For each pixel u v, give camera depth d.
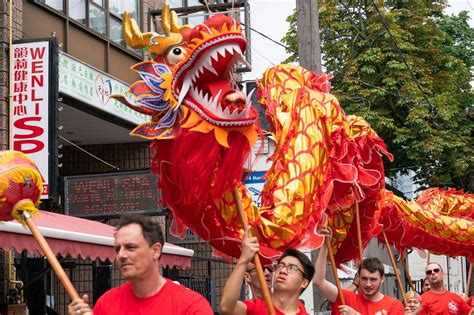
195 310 4.54
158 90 5.60
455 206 11.45
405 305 8.45
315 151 6.34
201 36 5.24
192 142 5.33
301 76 6.95
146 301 4.59
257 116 5.43
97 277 13.50
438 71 25.38
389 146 24.19
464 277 34.03
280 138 6.45
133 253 4.51
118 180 12.66
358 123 7.89
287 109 6.57
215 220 5.77
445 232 10.30
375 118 22.92
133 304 4.61
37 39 11.50
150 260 4.55
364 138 7.83
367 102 23.42
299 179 6.18
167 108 5.57
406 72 23.52
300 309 5.77
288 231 5.99
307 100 6.58
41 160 11.27
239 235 5.79
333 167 6.61
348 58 24.00
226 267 18.14
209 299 16.36
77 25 13.95
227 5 15.52
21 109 11.39
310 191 6.19
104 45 14.84
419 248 10.58
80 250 9.46
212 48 5.19
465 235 10.41
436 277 11.40
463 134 24.19
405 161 24.59
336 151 6.64
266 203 6.29
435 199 11.30
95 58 14.54
